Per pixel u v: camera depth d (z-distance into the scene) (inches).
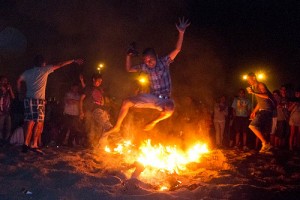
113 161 285.9
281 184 243.8
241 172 273.0
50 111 395.2
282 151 403.2
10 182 209.9
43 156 294.2
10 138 354.0
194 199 197.2
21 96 403.9
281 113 438.9
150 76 240.8
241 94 440.1
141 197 191.3
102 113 361.7
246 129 437.7
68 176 222.1
